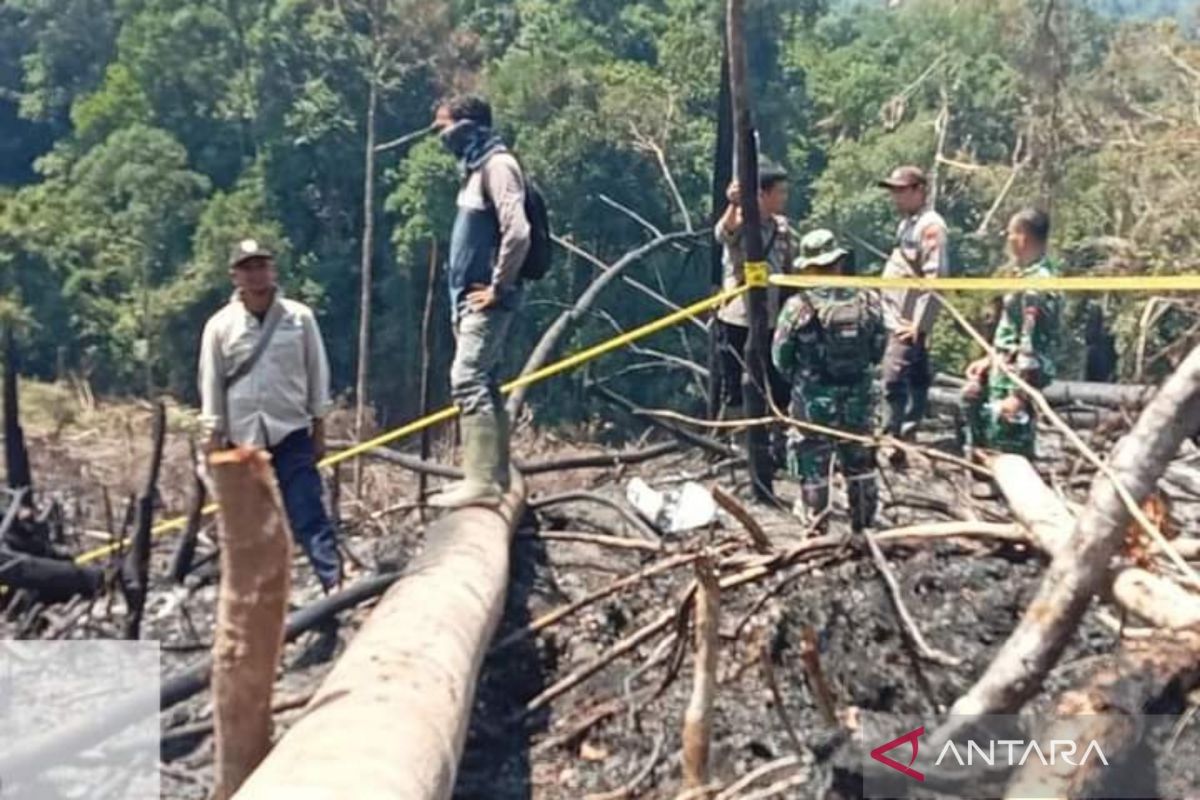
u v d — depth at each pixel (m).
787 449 8.26
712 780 4.97
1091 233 21.27
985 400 7.48
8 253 32.88
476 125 6.76
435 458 10.79
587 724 5.64
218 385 6.77
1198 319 12.73
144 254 34.62
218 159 37.25
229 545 4.22
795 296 7.04
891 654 5.54
